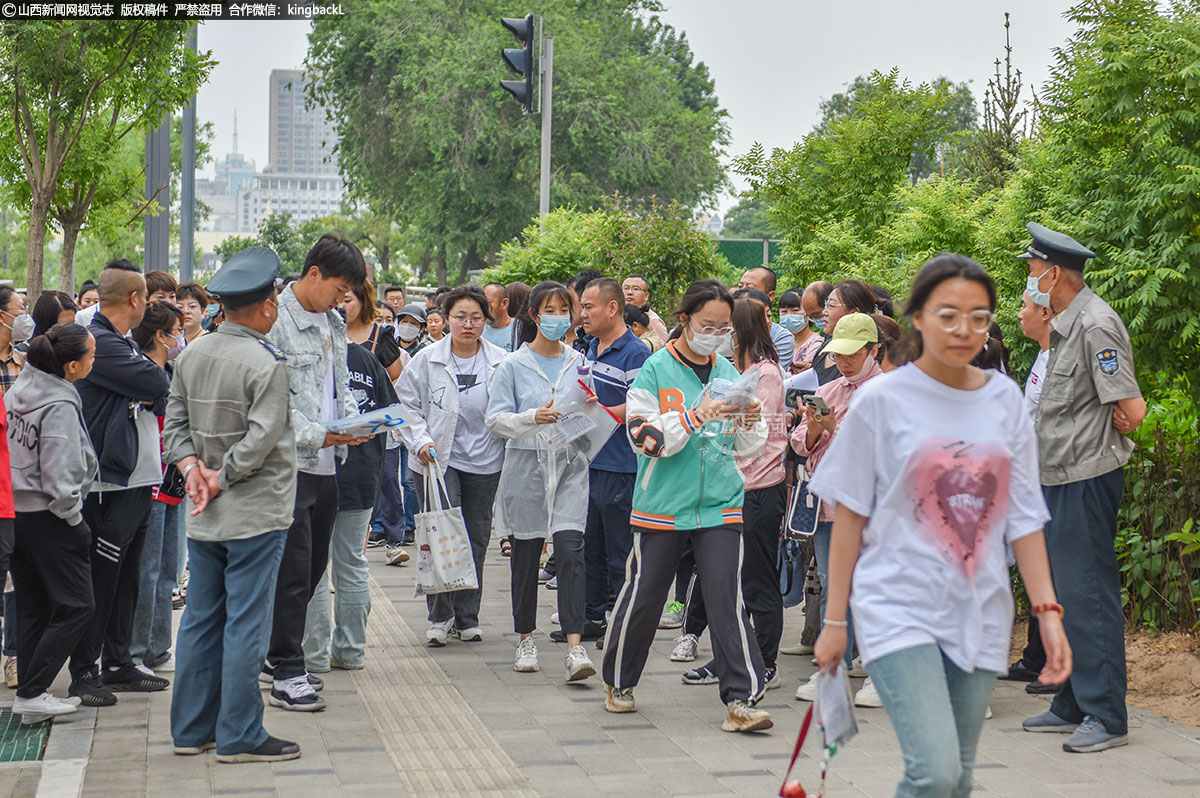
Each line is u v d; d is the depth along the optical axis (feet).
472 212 142.00
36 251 54.03
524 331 25.63
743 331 20.68
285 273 217.77
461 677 21.57
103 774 16.15
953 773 10.75
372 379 22.08
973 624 11.25
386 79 143.13
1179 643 21.44
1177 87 21.85
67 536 18.21
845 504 11.45
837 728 11.46
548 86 58.95
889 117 50.29
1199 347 22.75
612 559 24.06
